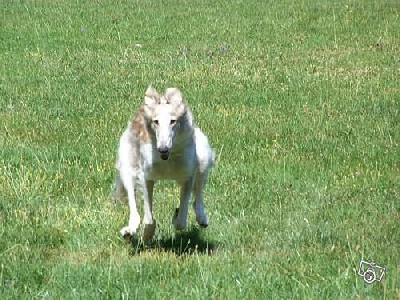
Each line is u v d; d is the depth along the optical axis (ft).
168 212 88.02
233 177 100.99
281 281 67.36
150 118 73.61
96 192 94.99
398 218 86.33
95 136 118.73
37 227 83.05
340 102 140.77
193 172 76.64
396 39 198.29
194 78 158.92
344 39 199.41
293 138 118.73
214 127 124.16
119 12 232.53
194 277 69.15
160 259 73.41
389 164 106.93
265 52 185.37
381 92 148.05
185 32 207.10
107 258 75.51
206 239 81.46
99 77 159.84
